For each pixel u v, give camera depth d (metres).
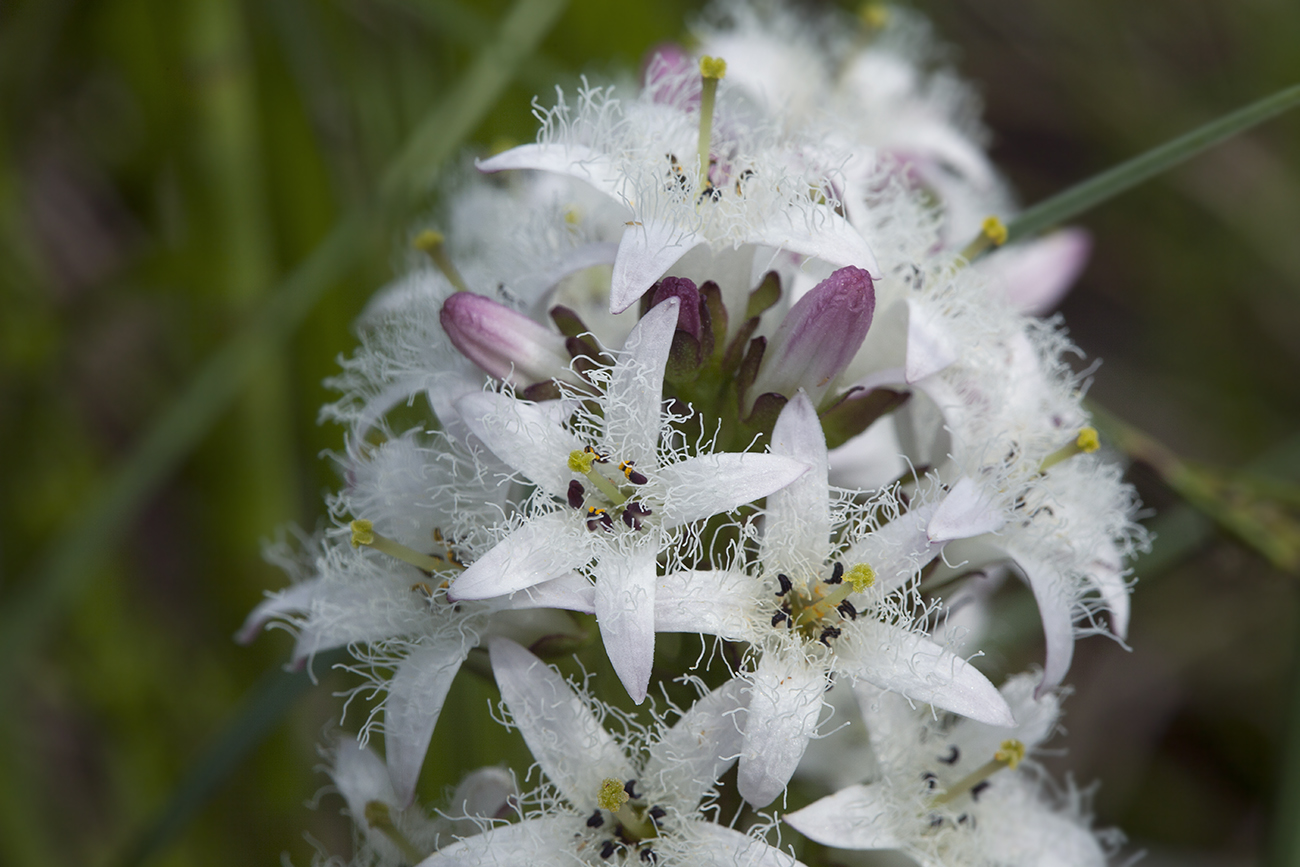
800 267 0.23
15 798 0.26
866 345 0.23
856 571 0.22
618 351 0.22
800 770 0.22
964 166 0.26
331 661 0.23
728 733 0.22
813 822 0.22
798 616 0.22
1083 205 0.24
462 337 0.22
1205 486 0.26
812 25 0.30
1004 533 0.23
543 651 0.22
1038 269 0.26
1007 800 0.23
